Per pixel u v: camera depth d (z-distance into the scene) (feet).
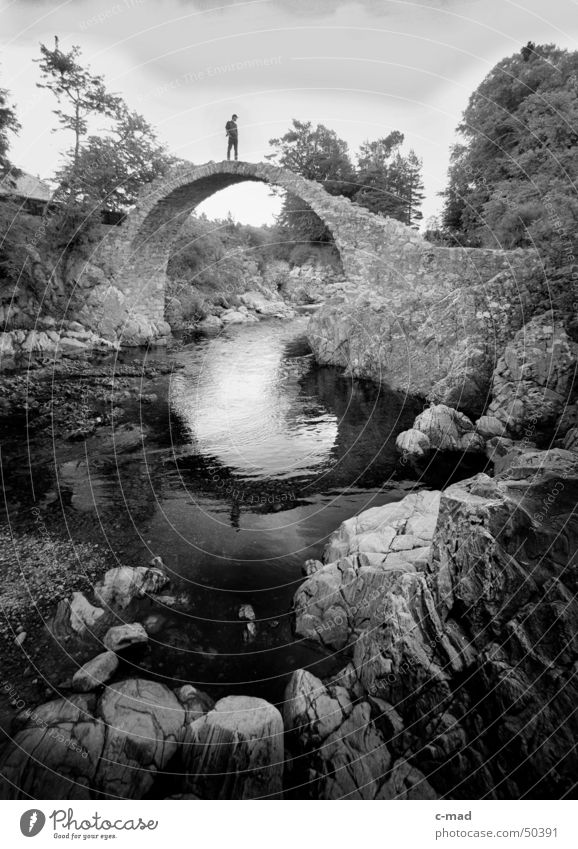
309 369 58.75
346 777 10.87
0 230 55.57
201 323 99.30
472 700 11.42
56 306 65.82
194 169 70.90
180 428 37.60
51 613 16.22
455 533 13.82
